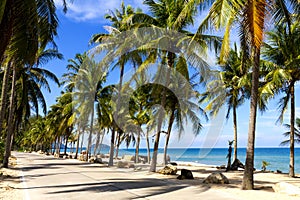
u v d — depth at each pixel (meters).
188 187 11.01
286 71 17.09
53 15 9.45
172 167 16.06
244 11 9.27
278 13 11.85
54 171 17.36
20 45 8.45
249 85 21.27
